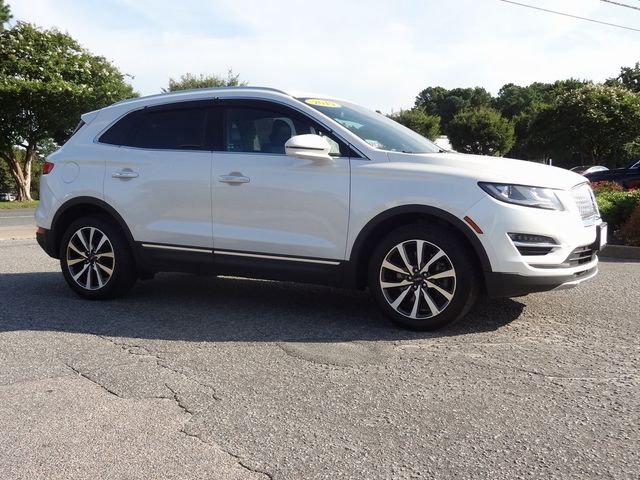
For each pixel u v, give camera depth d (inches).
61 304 215.8
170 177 205.0
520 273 166.1
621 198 376.2
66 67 1074.1
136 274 220.8
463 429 114.7
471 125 2485.2
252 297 225.8
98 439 111.7
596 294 226.8
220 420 119.2
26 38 1084.5
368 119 208.2
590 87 1697.8
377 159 181.6
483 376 141.3
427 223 175.9
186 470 100.8
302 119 193.3
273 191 189.9
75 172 222.8
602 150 1708.9
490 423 117.1
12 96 1012.5
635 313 198.1
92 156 220.8
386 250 178.1
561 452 105.8
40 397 130.7
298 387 135.3
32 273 281.4
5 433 114.3
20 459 104.6
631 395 130.0
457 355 156.3
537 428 115.0
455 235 171.9
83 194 218.8
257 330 180.9
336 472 99.9
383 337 172.7
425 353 158.1
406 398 129.0
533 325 183.6
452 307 172.2
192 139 207.2
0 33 1090.7
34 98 1037.8
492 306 206.2
